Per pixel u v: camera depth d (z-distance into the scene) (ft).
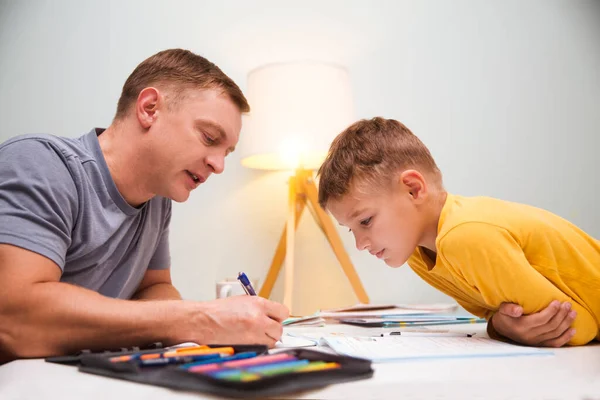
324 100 5.24
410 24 6.35
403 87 6.29
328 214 5.53
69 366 2.06
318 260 6.06
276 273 5.64
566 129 6.30
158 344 2.34
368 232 3.36
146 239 3.55
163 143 3.12
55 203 2.69
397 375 1.73
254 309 2.50
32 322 2.31
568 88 6.34
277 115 5.24
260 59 6.23
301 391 1.52
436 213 3.35
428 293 6.10
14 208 2.55
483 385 1.63
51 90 6.06
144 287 4.03
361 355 2.10
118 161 3.18
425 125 6.26
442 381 1.64
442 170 6.23
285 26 6.27
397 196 3.29
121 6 6.21
